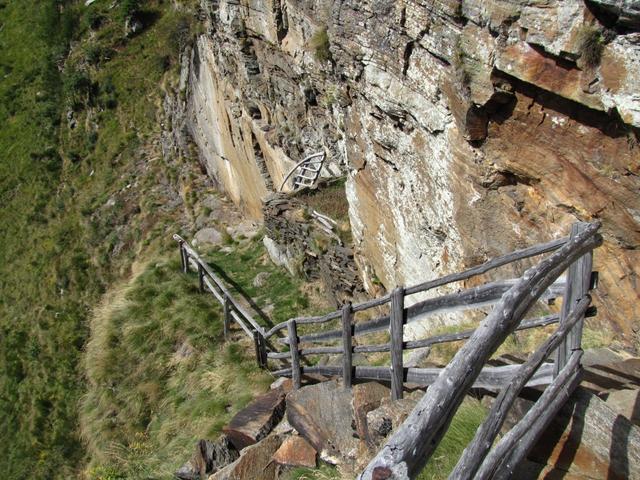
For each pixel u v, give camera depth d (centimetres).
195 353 1077
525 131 533
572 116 488
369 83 738
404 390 565
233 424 689
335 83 942
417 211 732
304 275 1230
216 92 1753
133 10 2812
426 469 429
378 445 505
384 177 804
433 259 729
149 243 1856
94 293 1884
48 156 2652
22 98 2966
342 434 558
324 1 928
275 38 1210
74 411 1333
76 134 2673
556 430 399
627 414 401
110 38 2831
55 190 2508
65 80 2830
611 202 485
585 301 399
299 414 603
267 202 1281
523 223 570
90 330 1486
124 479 845
